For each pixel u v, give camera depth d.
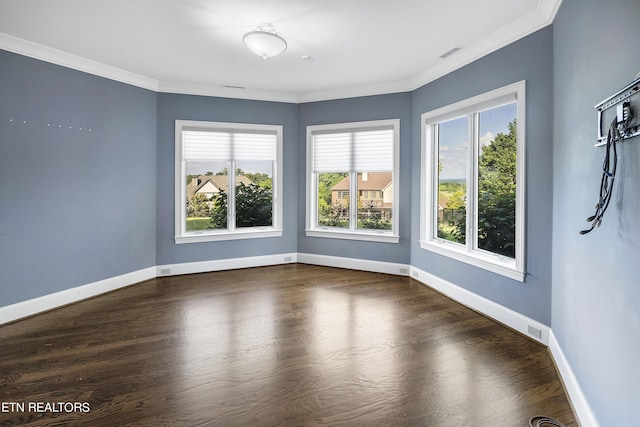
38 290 3.39
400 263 4.75
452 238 4.00
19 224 3.24
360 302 3.71
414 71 4.17
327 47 3.45
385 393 2.08
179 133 4.71
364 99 4.86
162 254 4.72
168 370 2.33
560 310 2.37
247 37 2.89
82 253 3.78
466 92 3.55
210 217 5.08
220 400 2.00
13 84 3.18
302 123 5.32
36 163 3.36
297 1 2.59
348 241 5.12
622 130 1.41
